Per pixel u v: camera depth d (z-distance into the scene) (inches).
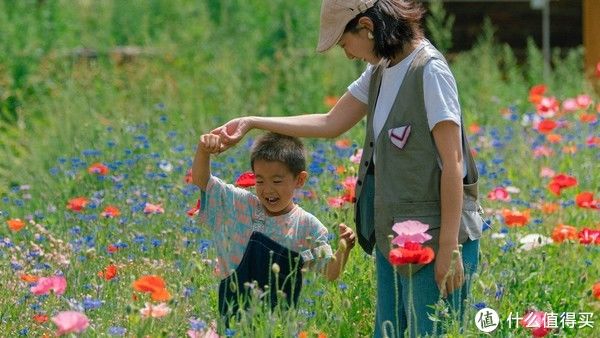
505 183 539.2
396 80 305.1
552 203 485.7
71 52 824.9
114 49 840.3
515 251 393.4
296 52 830.5
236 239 327.3
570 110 665.6
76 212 458.0
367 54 304.8
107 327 319.0
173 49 834.2
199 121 703.1
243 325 298.5
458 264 300.2
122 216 454.9
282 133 330.6
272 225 326.0
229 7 921.5
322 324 342.3
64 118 680.4
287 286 324.5
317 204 438.0
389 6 300.5
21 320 349.1
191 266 370.3
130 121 665.6
